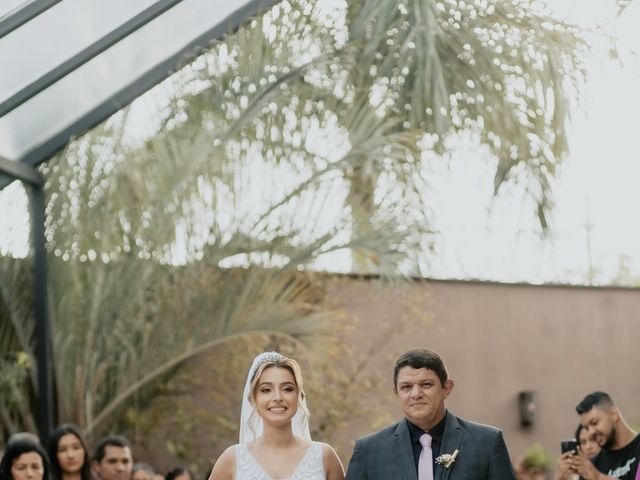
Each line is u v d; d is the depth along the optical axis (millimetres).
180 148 8227
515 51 9211
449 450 4125
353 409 9664
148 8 6559
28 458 5598
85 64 6832
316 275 9203
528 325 10992
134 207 8305
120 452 6547
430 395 4086
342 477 4621
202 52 7527
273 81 8336
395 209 8531
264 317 8375
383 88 9016
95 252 8406
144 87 7480
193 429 9086
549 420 10977
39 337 7945
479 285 10781
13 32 5926
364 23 8828
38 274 7941
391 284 8281
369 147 8359
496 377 10766
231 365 9016
